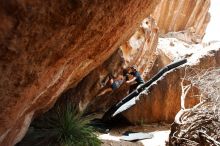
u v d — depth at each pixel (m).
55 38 1.83
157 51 10.71
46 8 1.53
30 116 3.51
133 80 7.75
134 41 8.17
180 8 14.05
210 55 7.03
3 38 1.47
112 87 7.46
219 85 5.18
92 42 2.74
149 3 3.53
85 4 1.77
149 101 6.84
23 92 2.04
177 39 14.19
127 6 2.53
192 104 6.71
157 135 6.25
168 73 6.85
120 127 6.79
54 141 5.14
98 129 6.41
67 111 5.57
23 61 1.73
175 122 4.68
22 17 1.45
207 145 3.82
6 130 2.46
